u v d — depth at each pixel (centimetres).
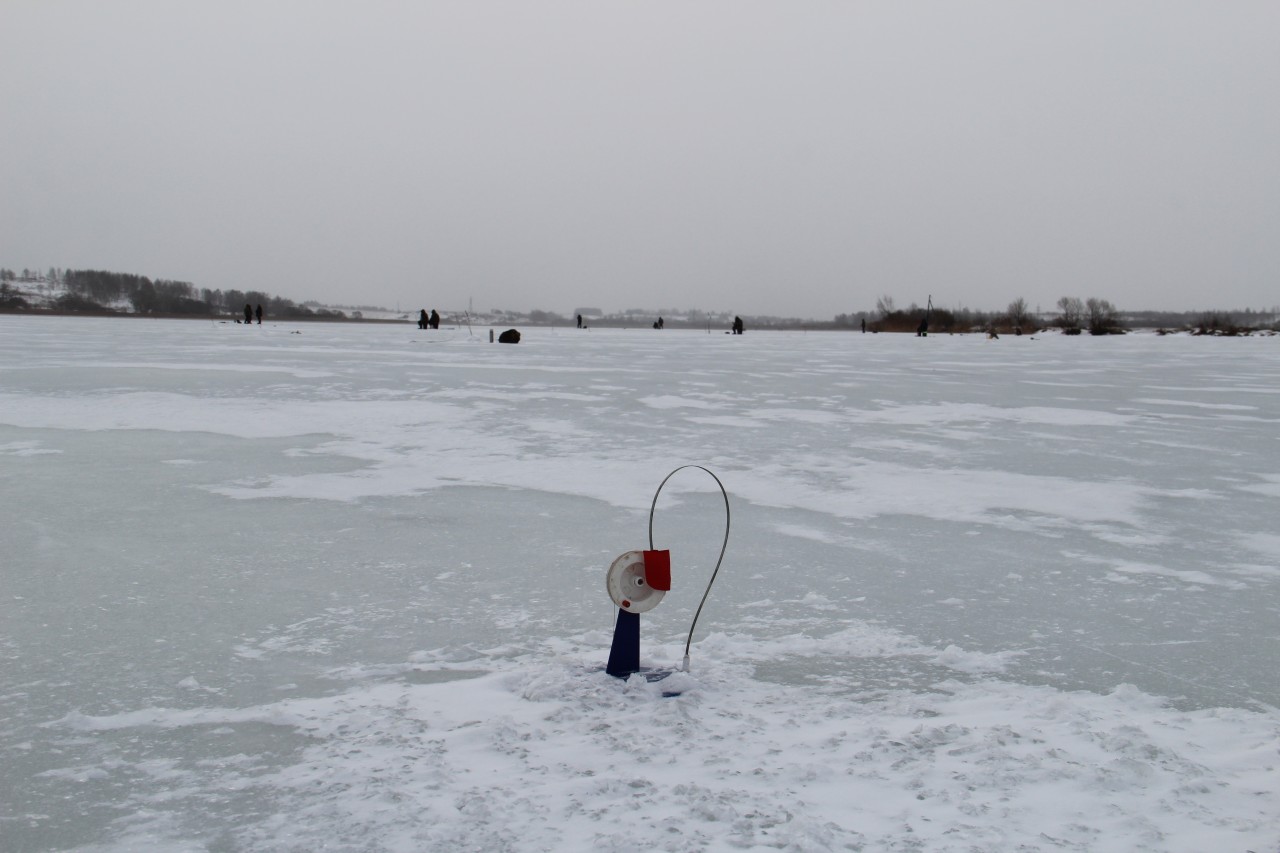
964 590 639
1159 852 308
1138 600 621
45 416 1459
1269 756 387
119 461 1090
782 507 895
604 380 2252
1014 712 432
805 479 1030
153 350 3291
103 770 371
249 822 330
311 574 654
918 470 1088
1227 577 678
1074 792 349
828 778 357
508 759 374
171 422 1407
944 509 893
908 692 458
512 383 2116
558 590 622
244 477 1003
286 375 2223
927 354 4022
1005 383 2331
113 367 2388
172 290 18100
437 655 502
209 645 516
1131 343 6078
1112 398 1952
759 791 346
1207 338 7325
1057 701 436
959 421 1531
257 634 534
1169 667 501
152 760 380
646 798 340
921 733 397
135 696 446
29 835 325
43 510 841
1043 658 512
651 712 421
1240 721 427
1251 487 1005
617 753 379
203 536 757
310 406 1617
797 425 1459
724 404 1745
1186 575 682
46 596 600
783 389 2073
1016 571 687
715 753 379
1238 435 1393
